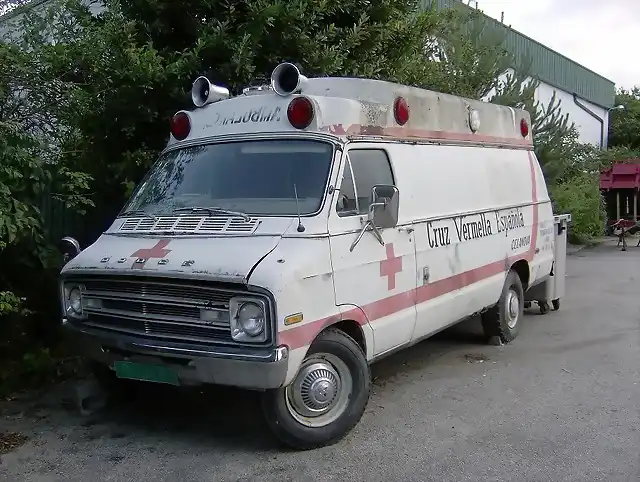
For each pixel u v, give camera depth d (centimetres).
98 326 536
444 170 697
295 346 475
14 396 653
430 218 653
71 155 754
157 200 598
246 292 464
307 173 548
